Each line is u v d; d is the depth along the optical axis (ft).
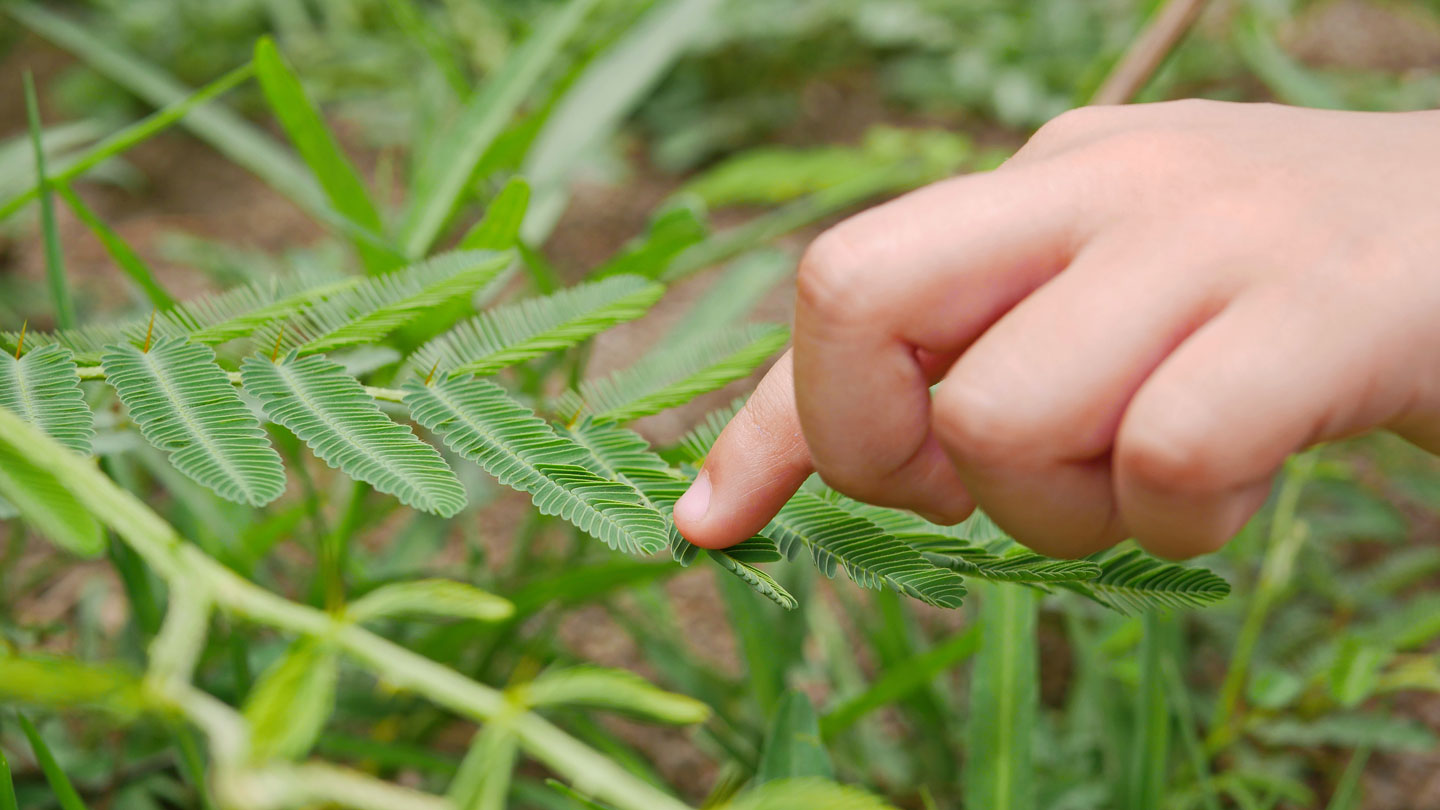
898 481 1.27
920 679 1.77
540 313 1.44
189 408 1.32
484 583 2.18
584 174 4.65
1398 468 2.68
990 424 1.18
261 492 1.28
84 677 1.14
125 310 3.56
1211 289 1.18
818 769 1.58
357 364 1.54
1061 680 2.47
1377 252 1.18
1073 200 1.22
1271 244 1.19
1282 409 1.16
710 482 1.32
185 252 3.54
